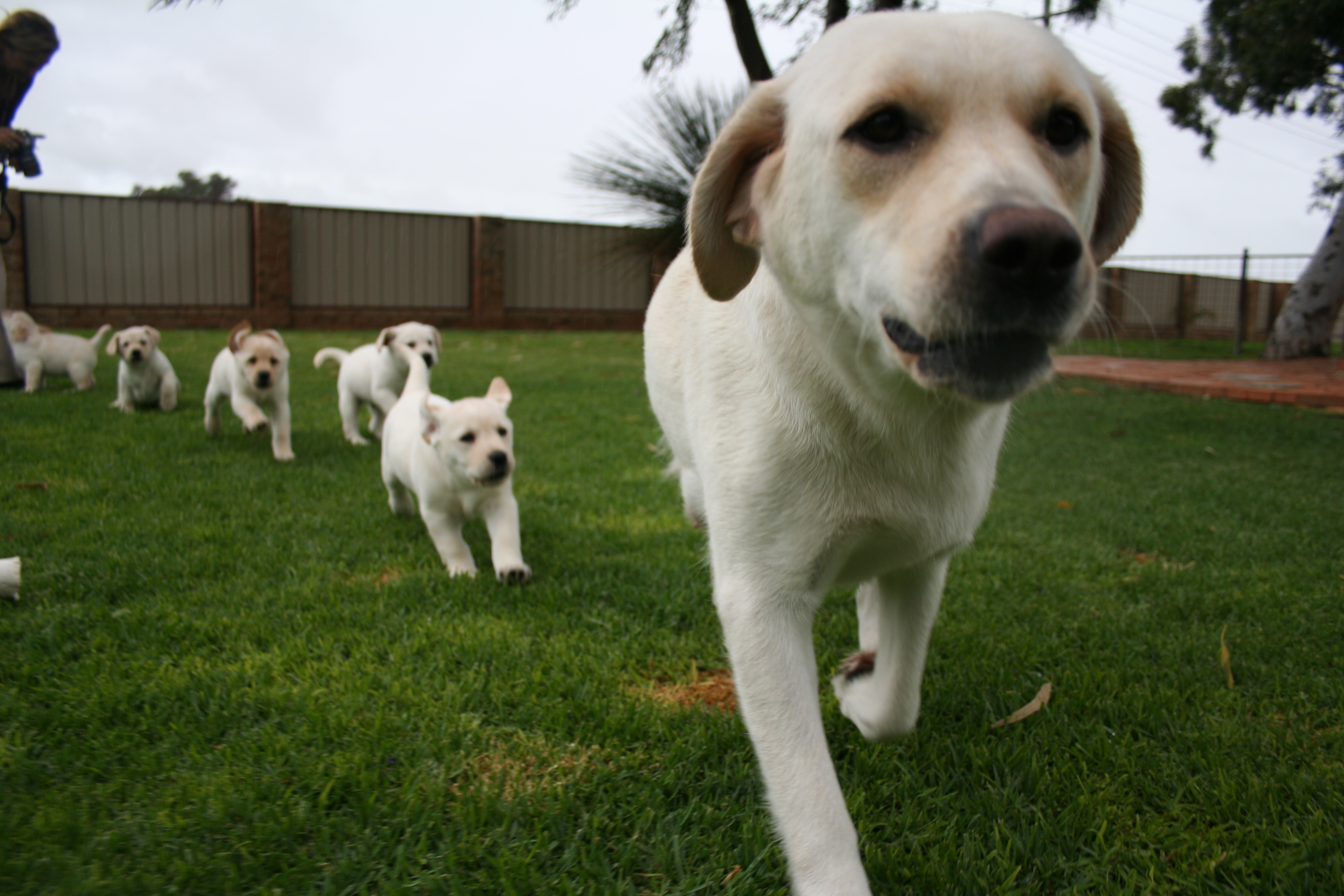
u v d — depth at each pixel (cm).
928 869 120
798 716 112
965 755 152
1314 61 859
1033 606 223
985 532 292
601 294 1411
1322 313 913
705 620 210
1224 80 986
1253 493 342
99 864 117
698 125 973
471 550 281
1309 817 132
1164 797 139
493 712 164
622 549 267
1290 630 204
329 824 128
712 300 132
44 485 311
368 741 151
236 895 116
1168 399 634
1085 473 387
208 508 296
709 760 150
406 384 418
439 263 1304
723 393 126
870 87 95
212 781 138
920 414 112
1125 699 169
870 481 117
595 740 154
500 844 124
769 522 118
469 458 240
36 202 1056
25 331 550
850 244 99
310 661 181
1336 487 353
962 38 95
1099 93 120
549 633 203
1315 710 166
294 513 295
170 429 438
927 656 194
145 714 158
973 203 84
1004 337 88
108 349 483
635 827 130
